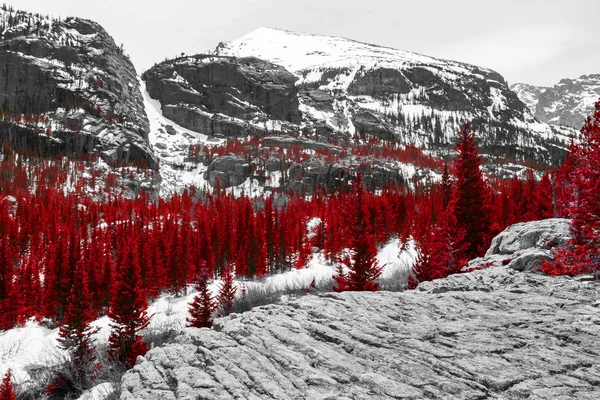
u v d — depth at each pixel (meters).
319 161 197.38
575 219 11.99
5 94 197.88
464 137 27.73
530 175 55.41
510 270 12.68
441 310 9.35
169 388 6.29
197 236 64.38
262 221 72.75
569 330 7.60
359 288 28.62
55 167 151.38
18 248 76.25
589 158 12.22
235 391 5.93
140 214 106.94
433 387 5.84
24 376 30.72
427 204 78.44
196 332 8.36
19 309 46.59
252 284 55.97
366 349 7.16
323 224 78.94
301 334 7.84
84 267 47.88
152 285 53.94
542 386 5.70
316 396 5.75
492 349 6.96
